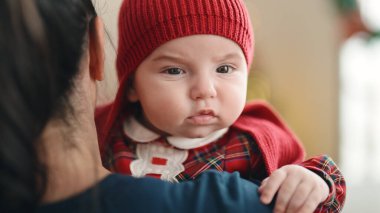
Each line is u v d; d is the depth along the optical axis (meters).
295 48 3.64
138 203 0.63
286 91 3.66
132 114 1.07
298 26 3.62
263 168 0.98
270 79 3.57
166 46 0.91
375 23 3.46
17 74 0.52
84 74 0.66
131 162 0.99
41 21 0.56
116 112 1.02
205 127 0.94
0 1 0.54
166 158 0.99
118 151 1.01
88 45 0.67
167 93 0.91
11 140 0.52
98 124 1.06
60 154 0.63
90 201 0.62
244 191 0.68
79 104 0.65
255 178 1.00
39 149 0.58
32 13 0.54
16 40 0.53
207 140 0.99
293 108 3.68
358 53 3.64
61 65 0.59
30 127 0.54
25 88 0.53
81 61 0.64
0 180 0.53
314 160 0.87
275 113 1.12
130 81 1.02
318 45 3.63
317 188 0.75
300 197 0.72
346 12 3.46
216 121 0.93
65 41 0.59
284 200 0.71
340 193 0.84
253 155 0.98
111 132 1.05
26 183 0.54
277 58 3.63
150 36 0.92
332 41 3.61
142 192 0.64
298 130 3.70
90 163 0.66
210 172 0.71
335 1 3.50
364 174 3.66
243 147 0.98
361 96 3.70
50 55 0.56
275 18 3.60
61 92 0.60
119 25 1.03
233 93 0.92
